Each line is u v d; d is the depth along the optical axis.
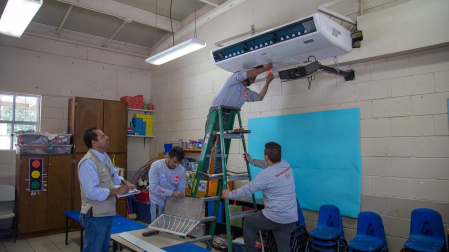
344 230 3.55
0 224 5.32
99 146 2.63
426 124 3.04
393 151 3.24
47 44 5.90
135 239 2.60
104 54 6.60
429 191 2.99
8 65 5.48
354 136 3.52
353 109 3.54
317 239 3.35
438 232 2.78
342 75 3.52
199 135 5.62
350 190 3.51
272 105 4.37
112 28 6.15
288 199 2.97
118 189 2.56
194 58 5.82
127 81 6.88
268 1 4.49
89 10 5.45
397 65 3.25
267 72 4.14
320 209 3.63
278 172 2.99
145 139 6.96
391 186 3.23
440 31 2.82
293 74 3.29
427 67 3.05
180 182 3.38
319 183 3.79
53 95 5.91
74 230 5.34
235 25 5.00
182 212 2.80
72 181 5.36
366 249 2.90
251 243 3.11
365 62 3.49
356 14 3.52
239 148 4.80
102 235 2.54
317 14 2.63
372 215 3.19
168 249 2.36
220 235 4.26
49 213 5.10
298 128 4.04
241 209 4.07
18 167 5.03
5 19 3.56
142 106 6.68
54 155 5.20
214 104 3.44
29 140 5.04
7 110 5.54
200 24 5.68
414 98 3.12
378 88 3.38
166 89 6.57
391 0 3.24
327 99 3.80
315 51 3.03
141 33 6.46
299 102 4.07
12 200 5.05
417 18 2.96
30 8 3.36
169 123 6.39
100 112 5.72
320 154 3.80
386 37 3.15
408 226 3.10
